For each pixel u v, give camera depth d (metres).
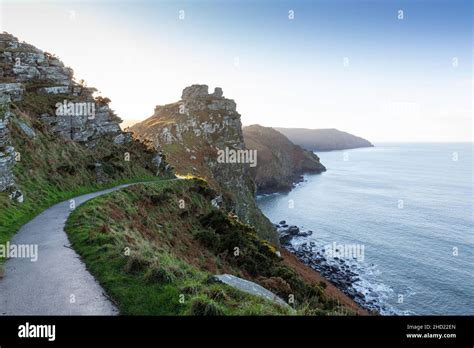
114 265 15.59
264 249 46.09
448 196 174.25
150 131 131.00
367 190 198.12
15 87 44.41
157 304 11.91
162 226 36.31
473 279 74.88
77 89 58.31
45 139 42.31
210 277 15.31
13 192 27.55
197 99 167.62
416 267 82.00
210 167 127.50
